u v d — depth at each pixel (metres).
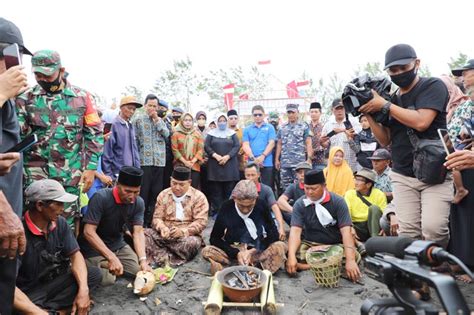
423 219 3.14
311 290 3.80
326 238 4.23
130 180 3.85
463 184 3.19
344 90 3.15
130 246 4.50
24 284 3.17
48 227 3.19
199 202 4.88
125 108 5.27
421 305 1.05
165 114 6.76
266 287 3.44
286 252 4.32
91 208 3.88
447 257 1.03
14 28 2.04
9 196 2.04
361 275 4.06
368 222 4.73
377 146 5.85
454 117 3.68
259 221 4.42
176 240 4.58
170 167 6.75
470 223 3.24
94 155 3.79
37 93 3.48
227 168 6.65
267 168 7.07
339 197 4.23
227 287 3.35
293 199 5.45
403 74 3.02
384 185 5.27
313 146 7.10
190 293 3.76
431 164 2.92
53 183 3.12
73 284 3.29
